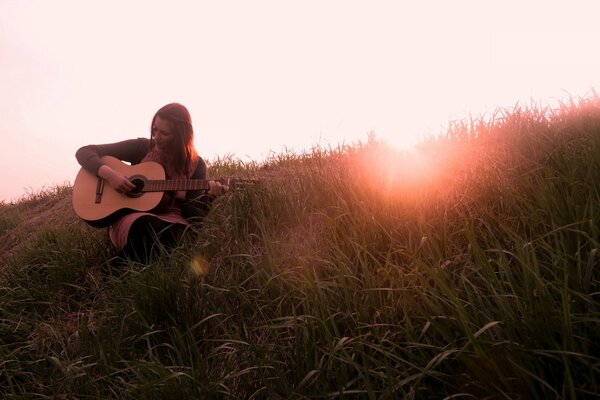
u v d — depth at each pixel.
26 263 3.07
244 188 3.04
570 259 1.39
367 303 1.62
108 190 3.03
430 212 2.09
